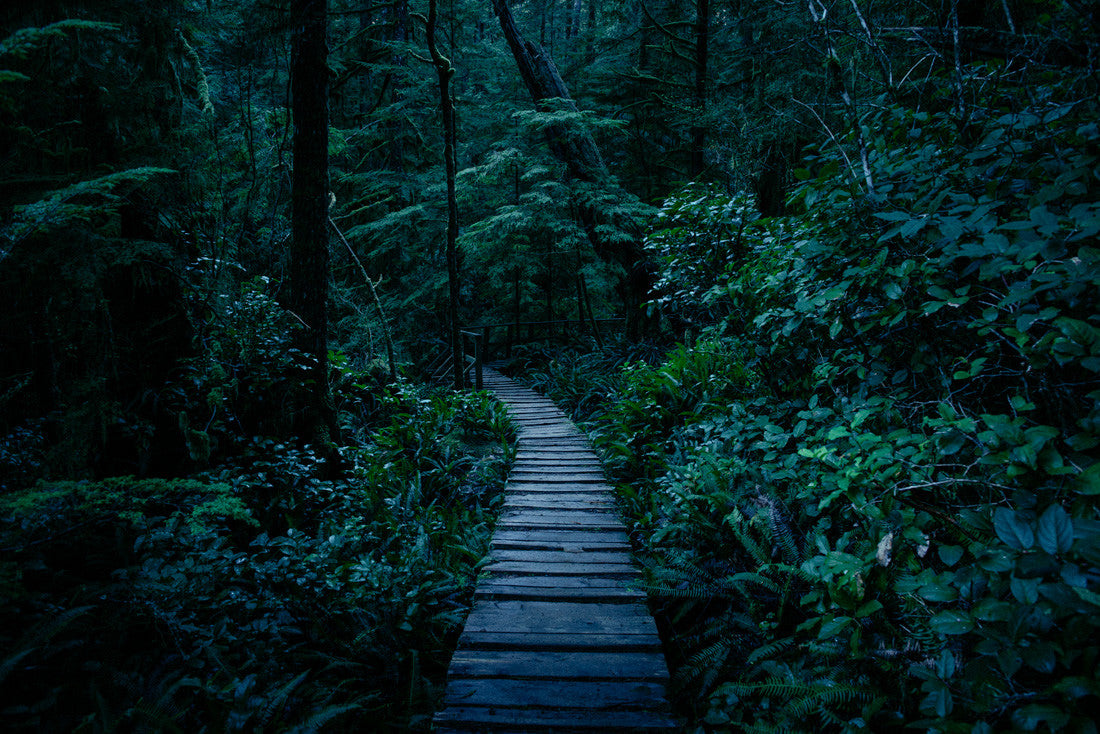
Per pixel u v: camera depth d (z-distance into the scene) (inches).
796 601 127.6
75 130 139.9
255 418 204.4
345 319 450.6
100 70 146.4
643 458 256.5
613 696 119.6
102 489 112.4
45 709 97.1
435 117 546.6
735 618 133.9
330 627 145.3
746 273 204.1
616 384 395.2
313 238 233.9
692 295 259.0
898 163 126.8
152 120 164.7
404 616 149.3
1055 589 65.6
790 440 168.2
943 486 106.5
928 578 88.3
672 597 152.9
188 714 108.6
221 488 126.0
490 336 660.7
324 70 230.5
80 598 114.0
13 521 104.3
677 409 271.4
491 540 194.7
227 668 114.0
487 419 334.3
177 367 174.7
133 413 156.3
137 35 156.9
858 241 126.4
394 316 538.0
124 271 158.2
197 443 170.9
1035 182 104.7
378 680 137.3
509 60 582.6
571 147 478.6
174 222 173.8
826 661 109.1
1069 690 64.6
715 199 260.5
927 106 139.3
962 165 116.8
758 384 210.4
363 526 189.9
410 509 218.4
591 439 315.3
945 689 78.8
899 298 115.3
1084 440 76.6
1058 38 103.5
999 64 124.0
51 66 129.8
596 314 661.9
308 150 231.5
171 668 115.0
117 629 115.7
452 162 329.7
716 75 535.8
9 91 119.3
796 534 141.0
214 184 195.2
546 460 283.0
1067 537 67.8
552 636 139.3
